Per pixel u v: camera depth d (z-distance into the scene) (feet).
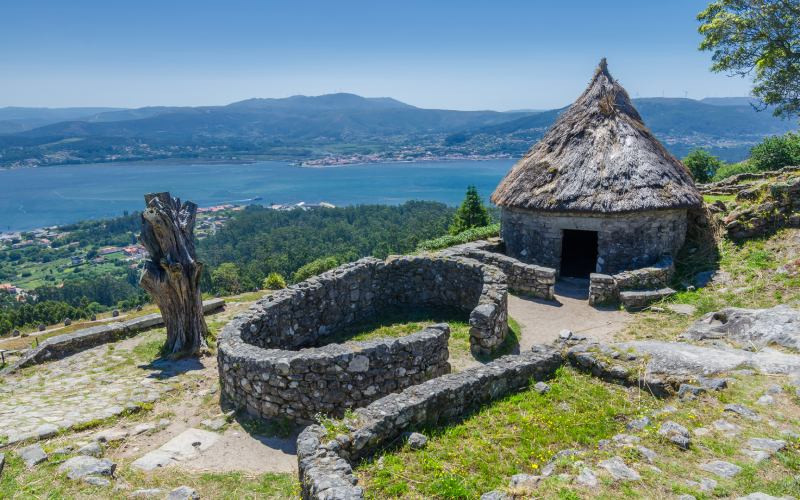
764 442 18.53
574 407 23.72
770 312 29.60
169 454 24.14
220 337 31.42
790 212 45.11
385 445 20.65
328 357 26.55
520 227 55.47
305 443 19.51
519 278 47.57
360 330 41.37
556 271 52.37
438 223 274.36
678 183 49.32
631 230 48.44
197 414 29.07
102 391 33.19
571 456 18.79
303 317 38.78
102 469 21.49
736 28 66.69
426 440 20.79
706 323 32.24
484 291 37.65
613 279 42.75
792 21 63.41
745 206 48.98
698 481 16.57
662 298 40.63
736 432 19.54
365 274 44.16
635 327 36.86
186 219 41.93
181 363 39.47
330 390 26.78
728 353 26.11
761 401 21.53
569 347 29.12
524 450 20.20
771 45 65.87
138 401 30.42
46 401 31.19
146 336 47.16
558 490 16.49
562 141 54.29
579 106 56.65
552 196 50.62
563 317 41.11
